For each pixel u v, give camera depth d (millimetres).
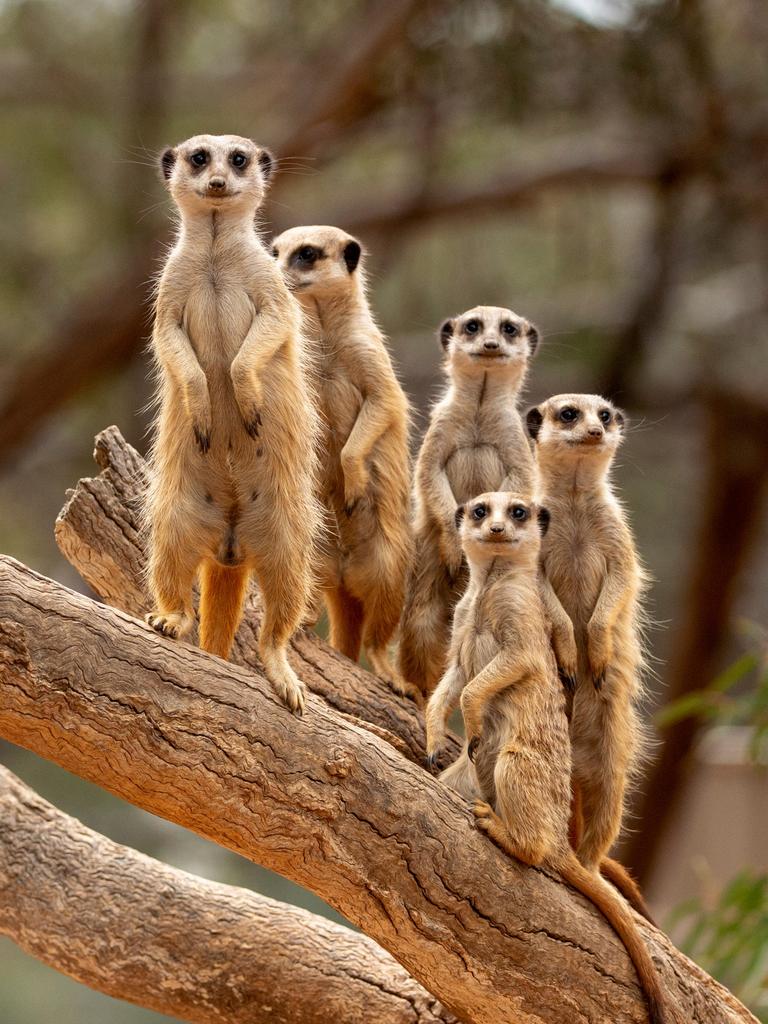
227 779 6922
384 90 22891
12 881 8914
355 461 9445
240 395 7344
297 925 8953
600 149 24750
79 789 28875
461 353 10195
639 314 24969
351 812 7160
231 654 9008
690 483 31109
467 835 7406
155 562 7512
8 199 27516
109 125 26266
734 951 12508
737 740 25859
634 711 8969
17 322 27750
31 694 6621
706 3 21484
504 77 21219
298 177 22891
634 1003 7695
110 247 26859
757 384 25031
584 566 9133
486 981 7461
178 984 8742
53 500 29984
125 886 8938
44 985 28047
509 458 10180
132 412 26688
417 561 9867
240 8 26484
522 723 7699
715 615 26531
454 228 28922
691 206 24781
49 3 26312
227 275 7688
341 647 9953
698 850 25297
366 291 11070
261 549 7547
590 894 7719
